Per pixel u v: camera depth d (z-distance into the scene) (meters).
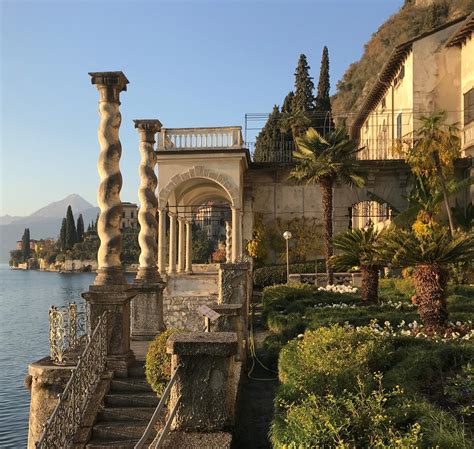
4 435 19.73
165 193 26.36
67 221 158.25
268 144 50.78
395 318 12.97
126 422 7.80
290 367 7.32
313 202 31.00
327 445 4.39
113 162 9.94
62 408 7.02
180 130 26.62
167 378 7.70
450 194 25.53
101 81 9.94
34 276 160.88
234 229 26.09
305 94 54.31
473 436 4.88
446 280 11.74
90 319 9.12
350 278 26.12
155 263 14.39
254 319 18.62
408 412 5.01
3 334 43.75
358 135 48.50
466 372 6.83
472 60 28.30
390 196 30.61
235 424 6.92
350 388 5.86
